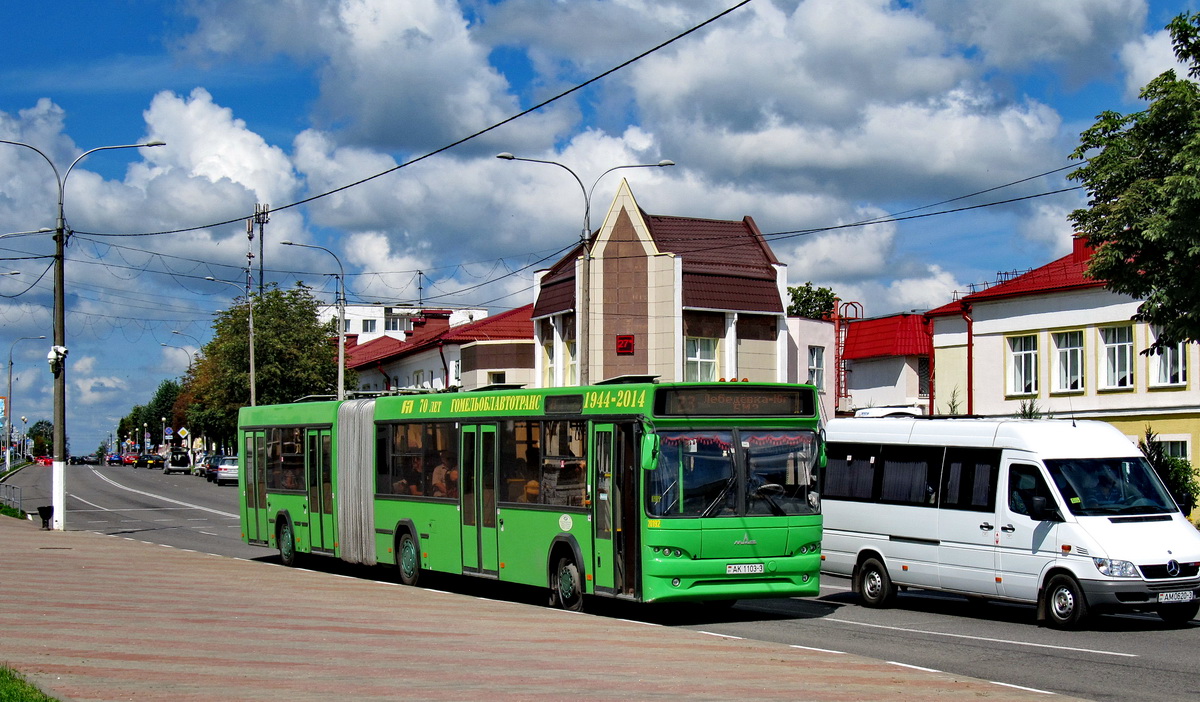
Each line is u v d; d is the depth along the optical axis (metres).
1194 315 21.66
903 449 18.67
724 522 15.59
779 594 15.96
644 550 15.39
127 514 43.81
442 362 59.28
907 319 60.72
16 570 21.66
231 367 68.69
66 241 33.38
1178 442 36.22
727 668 11.46
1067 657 13.26
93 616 14.88
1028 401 40.47
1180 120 22.77
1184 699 10.77
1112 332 38.31
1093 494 16.19
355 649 12.30
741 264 45.12
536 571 17.58
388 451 21.67
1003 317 41.69
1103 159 23.59
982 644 14.30
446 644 12.85
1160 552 15.59
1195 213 21.17
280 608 16.27
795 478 16.23
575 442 16.88
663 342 42.59
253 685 9.91
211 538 32.88
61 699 9.01
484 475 18.89
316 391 69.81
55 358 33.25
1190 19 22.81
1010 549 16.64
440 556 19.94
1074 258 41.22
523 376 52.25
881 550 18.64
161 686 9.75
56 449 33.72
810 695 10.01
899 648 13.91
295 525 24.78
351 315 126.38
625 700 9.59
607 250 43.41
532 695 9.75
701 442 15.78
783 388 16.33
